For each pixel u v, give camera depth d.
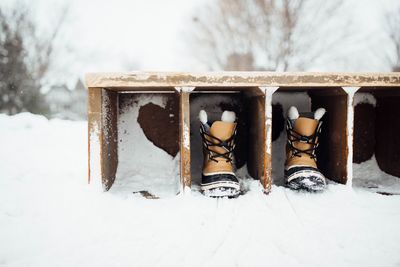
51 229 0.88
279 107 1.39
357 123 1.39
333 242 0.84
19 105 5.58
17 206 0.97
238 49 6.19
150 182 1.26
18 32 5.54
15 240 0.83
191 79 1.02
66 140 1.65
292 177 1.11
